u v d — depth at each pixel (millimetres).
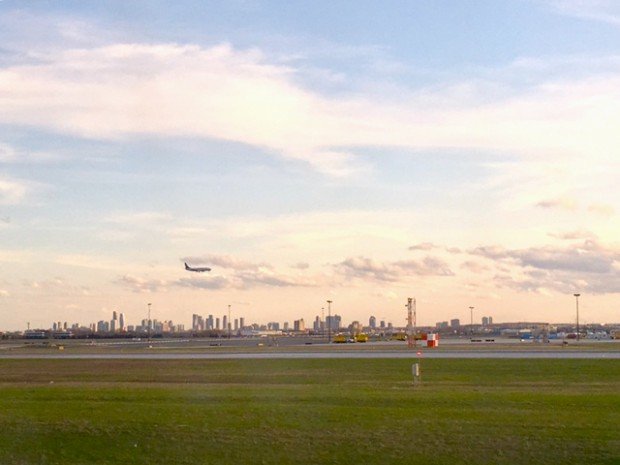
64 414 38438
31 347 178750
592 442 31266
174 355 110875
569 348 131750
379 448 31062
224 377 66125
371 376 66062
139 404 42094
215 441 32438
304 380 62125
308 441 32125
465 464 29281
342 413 37812
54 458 31266
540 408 39500
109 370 77875
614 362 81375
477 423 34938
